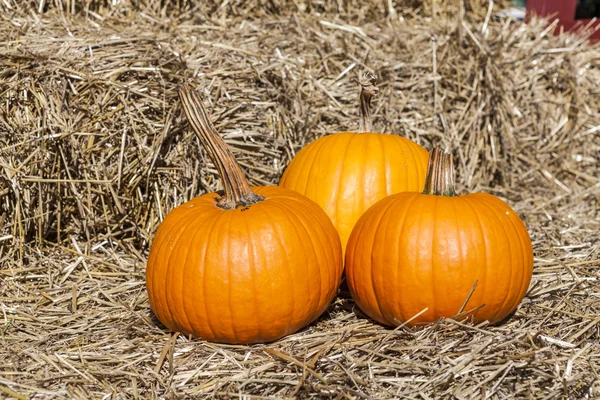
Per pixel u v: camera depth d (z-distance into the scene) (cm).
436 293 200
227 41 249
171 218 204
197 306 199
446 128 257
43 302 217
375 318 206
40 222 228
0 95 225
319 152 217
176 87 231
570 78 270
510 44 266
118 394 193
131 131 230
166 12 265
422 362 197
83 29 245
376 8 278
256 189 209
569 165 271
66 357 200
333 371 195
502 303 202
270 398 191
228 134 237
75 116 228
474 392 193
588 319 207
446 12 285
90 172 230
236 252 197
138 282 222
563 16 327
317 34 255
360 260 204
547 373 196
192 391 193
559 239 240
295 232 200
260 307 198
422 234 200
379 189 213
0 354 202
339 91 250
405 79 256
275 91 241
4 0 250
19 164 225
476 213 201
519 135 267
